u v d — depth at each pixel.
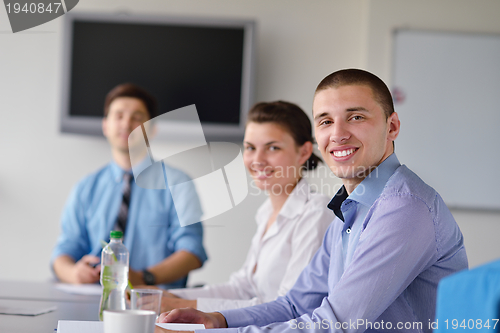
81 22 3.07
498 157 2.98
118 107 2.74
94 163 3.09
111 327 0.79
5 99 3.12
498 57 2.99
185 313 1.12
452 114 2.99
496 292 0.57
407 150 3.00
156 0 3.13
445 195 2.98
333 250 1.27
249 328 0.97
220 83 3.04
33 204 3.08
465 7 3.02
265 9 3.12
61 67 3.06
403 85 3.01
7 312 1.24
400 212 1.00
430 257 1.01
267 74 3.11
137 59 3.07
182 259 2.30
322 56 3.10
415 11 3.02
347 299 0.96
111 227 2.53
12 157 3.10
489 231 2.96
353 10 3.10
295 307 1.32
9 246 3.07
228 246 2.93
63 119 3.04
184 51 3.06
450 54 3.01
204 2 3.12
